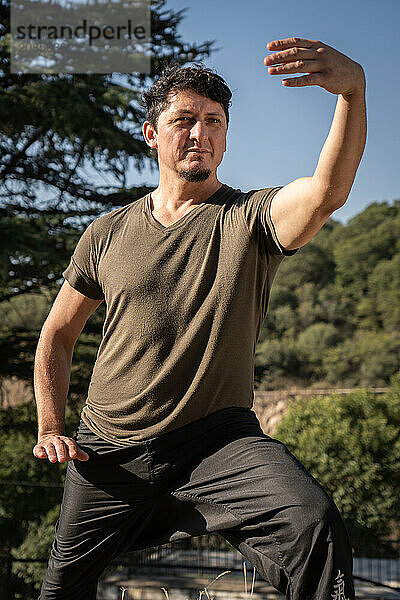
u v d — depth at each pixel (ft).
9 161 32.91
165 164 5.99
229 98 6.05
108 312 6.00
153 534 6.33
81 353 31.60
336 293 131.13
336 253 135.23
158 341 5.64
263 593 23.48
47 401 6.48
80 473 6.17
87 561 6.33
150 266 5.70
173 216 5.97
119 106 29.48
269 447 5.33
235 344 5.63
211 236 5.69
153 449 5.69
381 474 33.68
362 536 32.58
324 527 4.75
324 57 4.69
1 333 33.27
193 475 5.59
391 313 124.26
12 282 32.48
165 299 5.64
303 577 4.83
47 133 31.71
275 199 5.49
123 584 25.76
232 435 5.63
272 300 131.34
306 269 135.33
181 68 5.99
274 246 5.55
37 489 33.88
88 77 29.96
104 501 6.10
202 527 5.64
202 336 5.58
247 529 5.22
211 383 5.61
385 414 36.04
